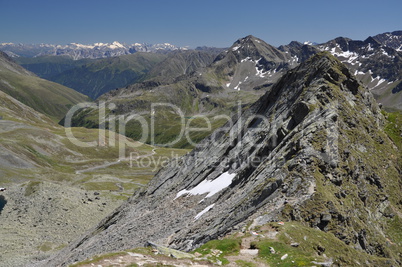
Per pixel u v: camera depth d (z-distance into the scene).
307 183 40.72
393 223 46.88
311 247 31.22
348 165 48.00
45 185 149.62
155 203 81.94
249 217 39.56
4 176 186.50
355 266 30.48
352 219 39.38
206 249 32.56
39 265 86.69
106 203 148.00
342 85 65.81
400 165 57.53
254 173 54.06
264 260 29.05
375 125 64.88
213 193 64.94
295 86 71.25
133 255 29.42
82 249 79.38
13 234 109.69
